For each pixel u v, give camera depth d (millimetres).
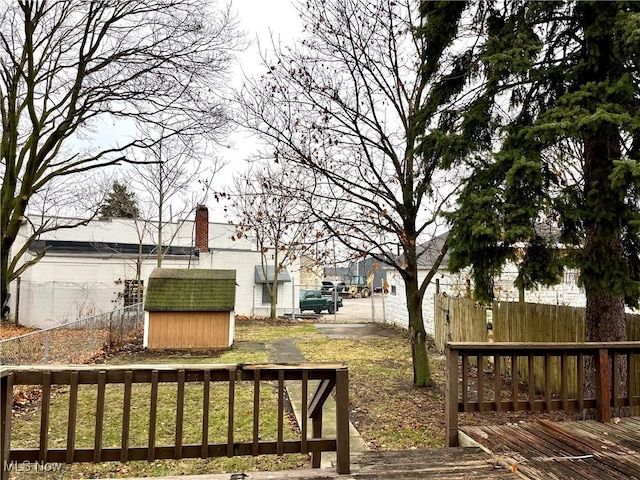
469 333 9078
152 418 2779
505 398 6293
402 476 3033
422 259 11602
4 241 10383
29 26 10164
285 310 20656
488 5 5520
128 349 10812
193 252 19797
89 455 2707
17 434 4840
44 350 7605
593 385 4863
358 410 5652
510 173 4027
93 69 10484
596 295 4309
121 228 19125
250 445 2887
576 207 4266
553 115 4020
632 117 3775
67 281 17484
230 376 2879
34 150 10578
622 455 3461
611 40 4172
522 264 4324
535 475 3080
